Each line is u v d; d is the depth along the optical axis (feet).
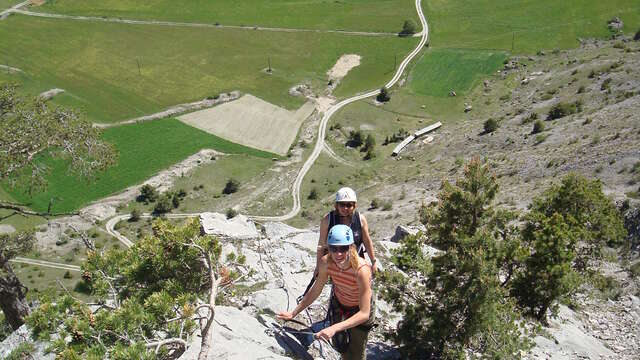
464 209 80.64
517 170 265.13
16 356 52.75
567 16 595.47
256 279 83.41
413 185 322.34
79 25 630.74
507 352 71.20
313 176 404.16
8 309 97.71
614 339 104.27
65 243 305.53
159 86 526.57
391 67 550.36
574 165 235.20
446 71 533.14
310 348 55.21
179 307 50.75
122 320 45.70
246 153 437.99
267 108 493.36
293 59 572.10
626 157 214.48
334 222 40.52
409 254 79.56
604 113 299.17
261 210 369.50
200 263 59.62
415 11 647.15
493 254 77.46
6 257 100.94
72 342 44.80
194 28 629.51
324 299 75.25
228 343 48.60
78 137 115.55
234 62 567.18
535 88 453.58
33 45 590.55
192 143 447.42
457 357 72.54
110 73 546.67
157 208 366.63
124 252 60.18
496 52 550.36
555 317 102.22
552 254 99.14
